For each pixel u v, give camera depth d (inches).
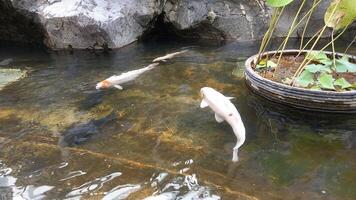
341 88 145.8
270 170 112.8
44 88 170.4
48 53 217.8
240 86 169.0
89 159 118.9
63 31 217.9
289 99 144.7
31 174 111.8
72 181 108.3
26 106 154.1
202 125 138.2
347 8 149.1
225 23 237.6
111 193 103.1
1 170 113.5
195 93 162.7
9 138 131.2
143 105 153.3
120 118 143.8
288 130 135.2
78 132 134.7
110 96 161.5
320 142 127.8
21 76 183.6
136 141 128.5
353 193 103.2
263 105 152.1
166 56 204.1
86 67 194.4
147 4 237.1
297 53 178.5
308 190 104.2
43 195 102.7
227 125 138.1
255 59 169.6
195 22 237.3
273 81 149.0
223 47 225.0
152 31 252.7
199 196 101.7
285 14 239.8
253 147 124.8
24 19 225.6
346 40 234.7
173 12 243.9
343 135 132.0
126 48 224.5
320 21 238.8
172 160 117.7
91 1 223.1
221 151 122.3
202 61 200.4
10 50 223.6
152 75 181.9
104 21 215.5
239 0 239.1
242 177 109.6
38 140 130.0
